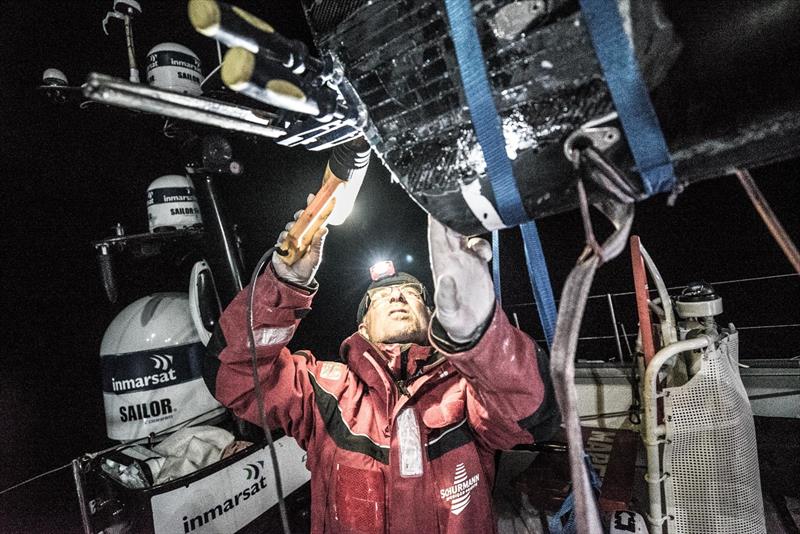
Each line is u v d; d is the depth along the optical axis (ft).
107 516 6.62
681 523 5.08
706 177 1.86
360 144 3.10
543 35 1.85
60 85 6.54
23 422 7.89
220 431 7.23
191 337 7.72
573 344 1.84
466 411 5.15
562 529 5.54
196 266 7.85
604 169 1.82
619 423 7.83
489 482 5.24
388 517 4.68
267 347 4.46
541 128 1.94
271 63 1.93
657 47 1.71
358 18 2.20
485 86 1.97
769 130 1.67
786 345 10.91
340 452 5.00
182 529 5.98
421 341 5.97
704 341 4.90
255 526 6.89
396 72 2.20
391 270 6.57
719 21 1.63
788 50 1.57
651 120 1.76
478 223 2.30
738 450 4.83
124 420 7.20
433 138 2.21
